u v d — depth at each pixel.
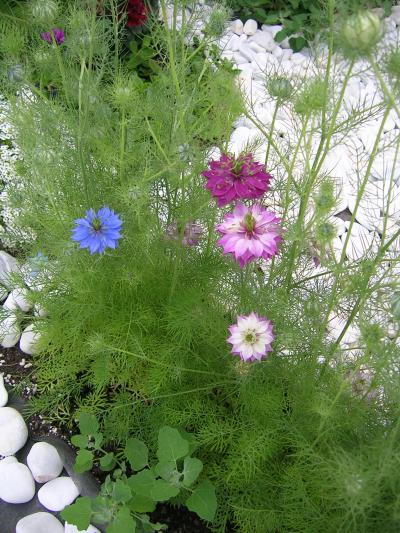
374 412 0.42
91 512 0.41
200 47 0.44
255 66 0.84
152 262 0.47
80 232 0.41
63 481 0.48
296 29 0.85
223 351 0.47
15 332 0.56
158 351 0.48
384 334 0.35
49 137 0.48
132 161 0.48
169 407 0.47
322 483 0.38
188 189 0.49
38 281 0.53
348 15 0.30
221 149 0.44
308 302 0.43
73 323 0.50
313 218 0.40
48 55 0.49
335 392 0.42
